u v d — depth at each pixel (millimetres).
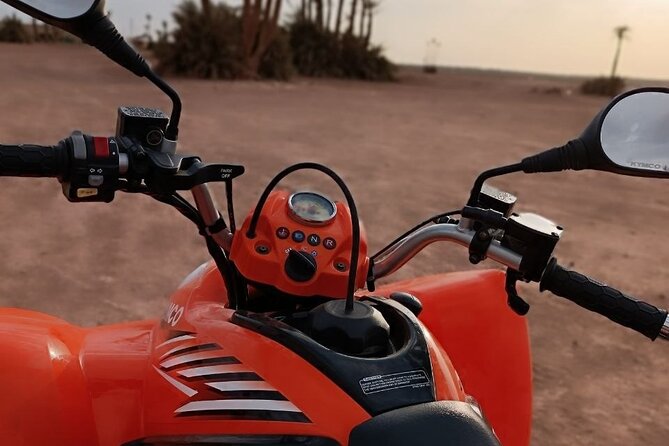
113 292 5098
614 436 3793
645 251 7219
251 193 8102
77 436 1781
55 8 1615
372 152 12078
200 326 1749
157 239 6348
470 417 1469
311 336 1592
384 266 2037
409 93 30125
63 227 6516
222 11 28531
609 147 1834
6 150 1601
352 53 38906
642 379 4449
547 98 34781
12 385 1762
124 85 20344
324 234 1816
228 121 14531
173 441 1606
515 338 2502
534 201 9281
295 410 1470
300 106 19406
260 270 1784
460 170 10984
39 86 18188
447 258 6379
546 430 3816
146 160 1698
